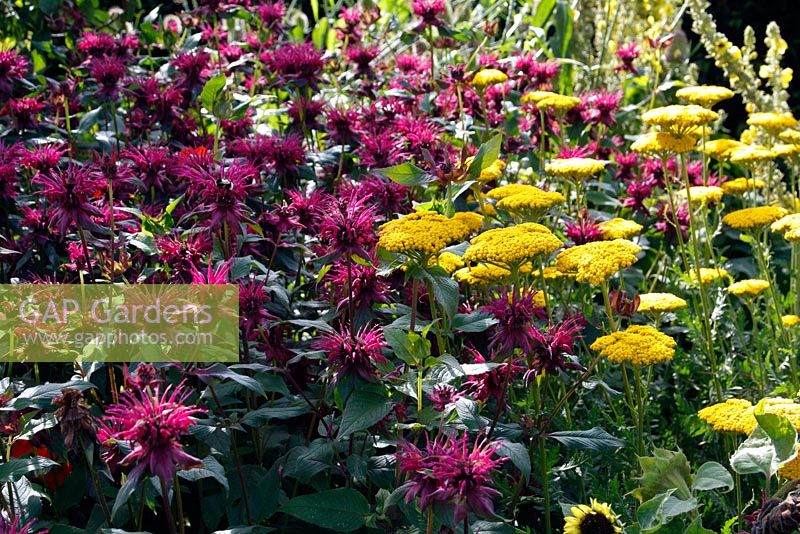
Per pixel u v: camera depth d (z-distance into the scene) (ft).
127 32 17.20
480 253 8.39
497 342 8.73
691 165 15.31
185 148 10.69
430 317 9.77
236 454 8.38
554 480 9.49
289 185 11.54
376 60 18.19
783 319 12.81
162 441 6.43
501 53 19.53
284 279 10.55
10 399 8.00
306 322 8.09
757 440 8.08
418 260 8.33
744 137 17.54
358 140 12.51
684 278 12.71
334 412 9.42
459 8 21.42
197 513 9.41
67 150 11.25
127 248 10.03
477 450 6.73
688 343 15.08
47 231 10.07
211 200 8.54
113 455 7.63
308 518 7.90
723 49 17.17
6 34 18.74
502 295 8.17
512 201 9.93
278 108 15.61
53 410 8.59
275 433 9.42
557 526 9.93
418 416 7.88
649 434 11.09
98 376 8.87
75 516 9.21
